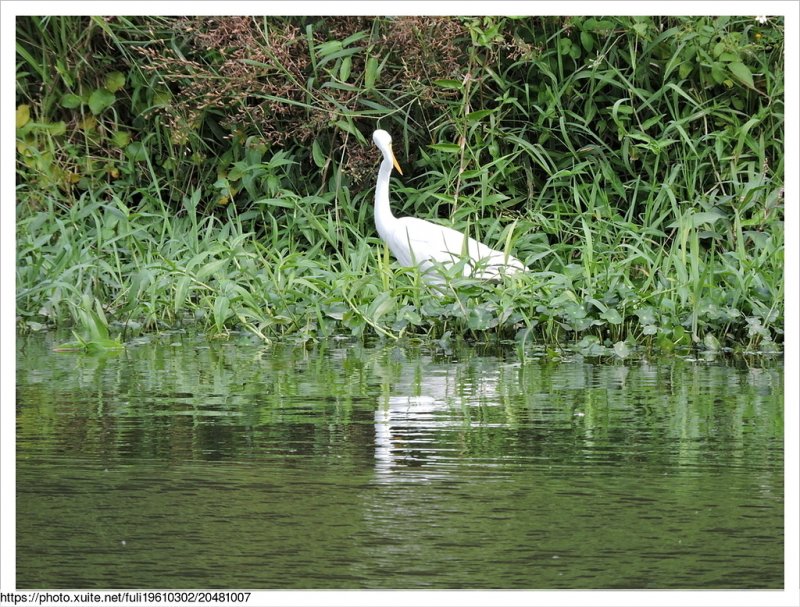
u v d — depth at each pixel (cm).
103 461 862
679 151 1748
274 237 1639
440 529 720
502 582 641
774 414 1001
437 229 1575
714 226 1630
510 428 955
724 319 1365
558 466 845
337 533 714
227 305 1419
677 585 641
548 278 1547
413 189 1731
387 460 862
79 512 754
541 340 1412
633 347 1353
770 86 1750
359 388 1113
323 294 1462
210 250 1548
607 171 1703
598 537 705
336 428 955
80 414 1003
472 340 1410
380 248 1741
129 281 1575
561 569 659
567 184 1697
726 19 1730
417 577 648
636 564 666
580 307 1370
